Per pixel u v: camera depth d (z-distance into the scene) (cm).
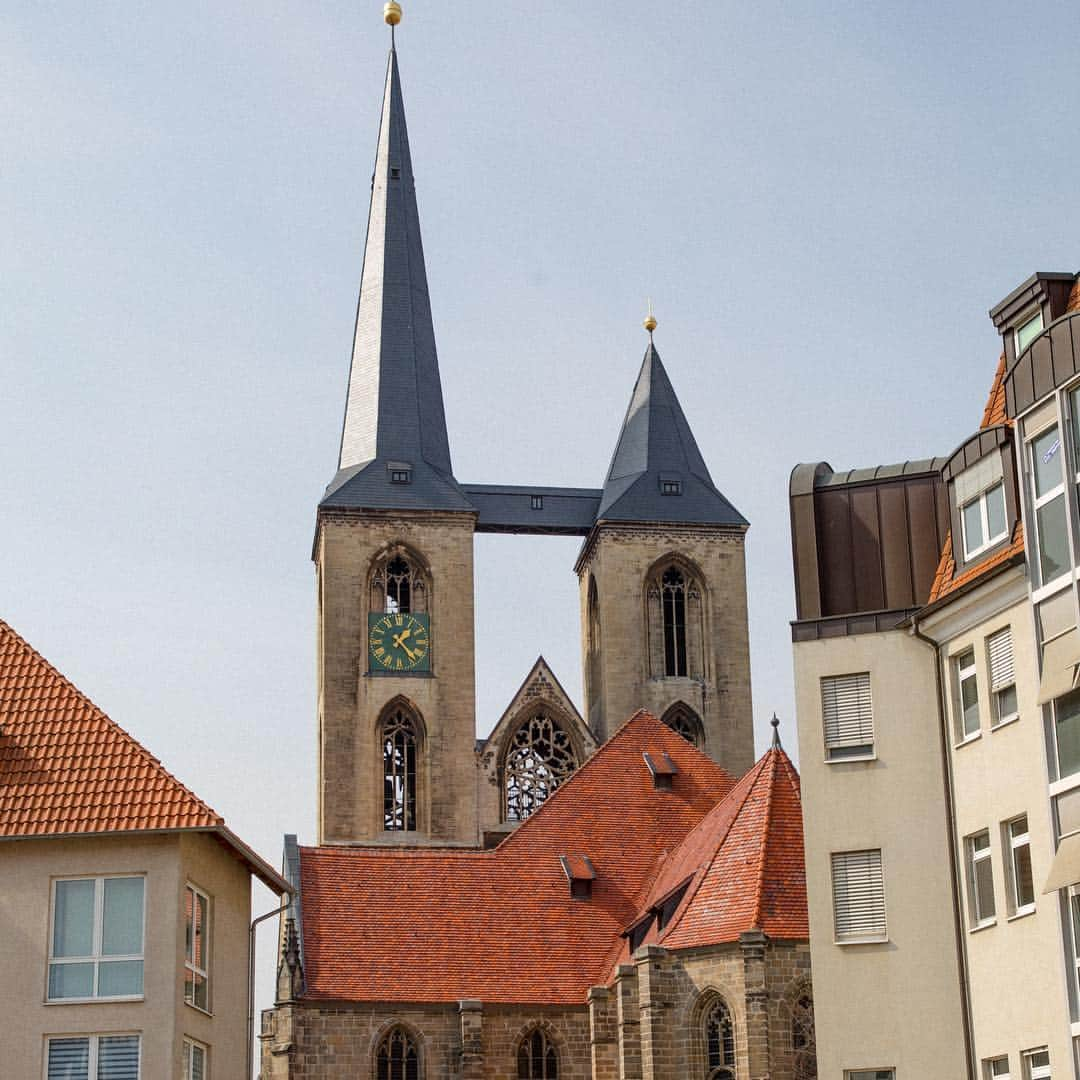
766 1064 8212
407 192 15550
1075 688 5331
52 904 6150
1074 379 5388
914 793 6225
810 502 6612
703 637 14112
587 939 10119
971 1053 5881
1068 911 5400
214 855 6581
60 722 6438
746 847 8925
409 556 13938
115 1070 6016
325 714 13525
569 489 14862
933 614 6169
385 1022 9625
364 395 14688
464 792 13500
